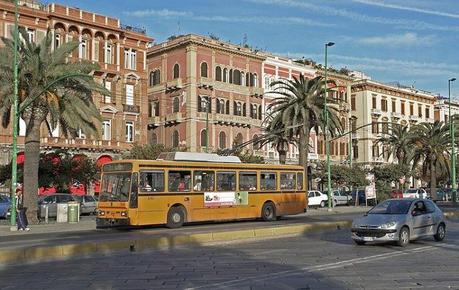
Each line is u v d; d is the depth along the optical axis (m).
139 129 61.00
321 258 15.52
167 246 18.48
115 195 25.59
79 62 33.12
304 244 19.41
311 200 51.19
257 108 70.69
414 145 65.50
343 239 21.16
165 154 28.17
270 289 10.88
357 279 11.94
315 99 47.06
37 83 31.53
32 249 15.72
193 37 63.94
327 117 46.28
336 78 84.50
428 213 19.78
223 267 13.95
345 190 61.00
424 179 82.56
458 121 74.75
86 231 26.67
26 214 29.55
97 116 34.25
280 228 22.42
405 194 59.09
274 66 73.06
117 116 58.81
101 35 57.84
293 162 74.38
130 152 52.09
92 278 12.48
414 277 12.18
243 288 10.99
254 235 21.33
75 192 51.31
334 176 63.28
